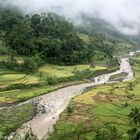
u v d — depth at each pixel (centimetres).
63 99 19000
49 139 12350
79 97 19375
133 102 18500
